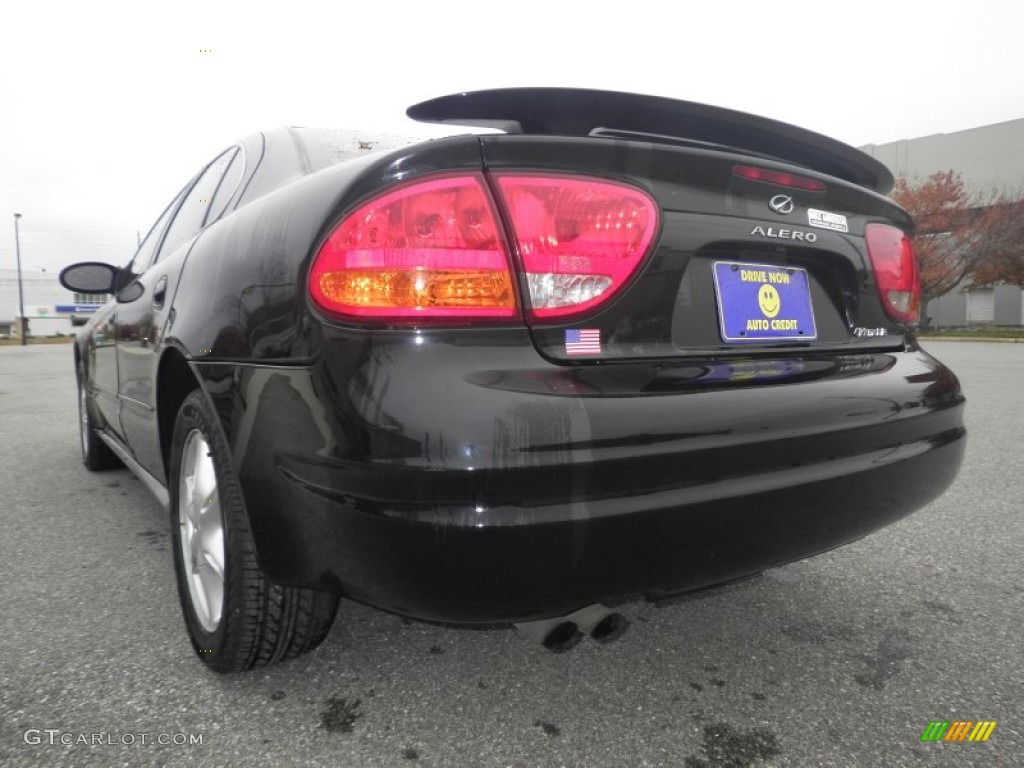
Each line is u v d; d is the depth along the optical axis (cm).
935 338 2378
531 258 123
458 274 118
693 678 171
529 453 109
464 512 107
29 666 175
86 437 398
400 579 113
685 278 142
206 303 164
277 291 134
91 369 354
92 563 250
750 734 148
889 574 239
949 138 3538
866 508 149
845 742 146
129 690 163
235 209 196
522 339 121
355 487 114
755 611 210
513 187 124
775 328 159
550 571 112
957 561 250
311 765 137
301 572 132
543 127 144
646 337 133
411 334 116
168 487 193
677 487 120
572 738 146
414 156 123
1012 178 3331
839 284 177
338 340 119
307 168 188
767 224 156
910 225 203
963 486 349
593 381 122
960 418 181
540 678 170
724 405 129
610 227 130
